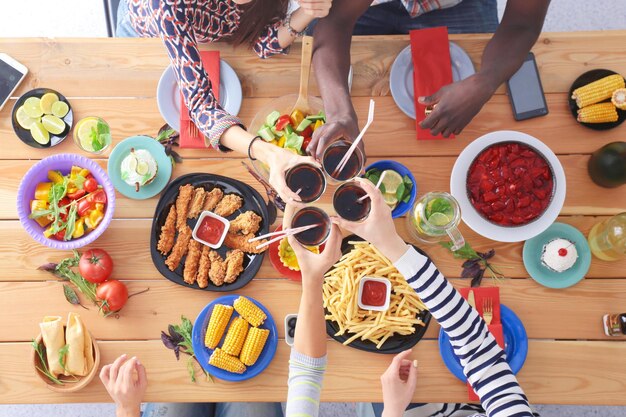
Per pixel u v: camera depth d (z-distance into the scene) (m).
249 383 1.55
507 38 1.61
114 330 1.58
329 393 1.55
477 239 1.63
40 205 1.56
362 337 1.52
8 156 1.66
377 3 2.01
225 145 1.57
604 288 1.61
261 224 1.62
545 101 1.67
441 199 1.51
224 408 1.86
